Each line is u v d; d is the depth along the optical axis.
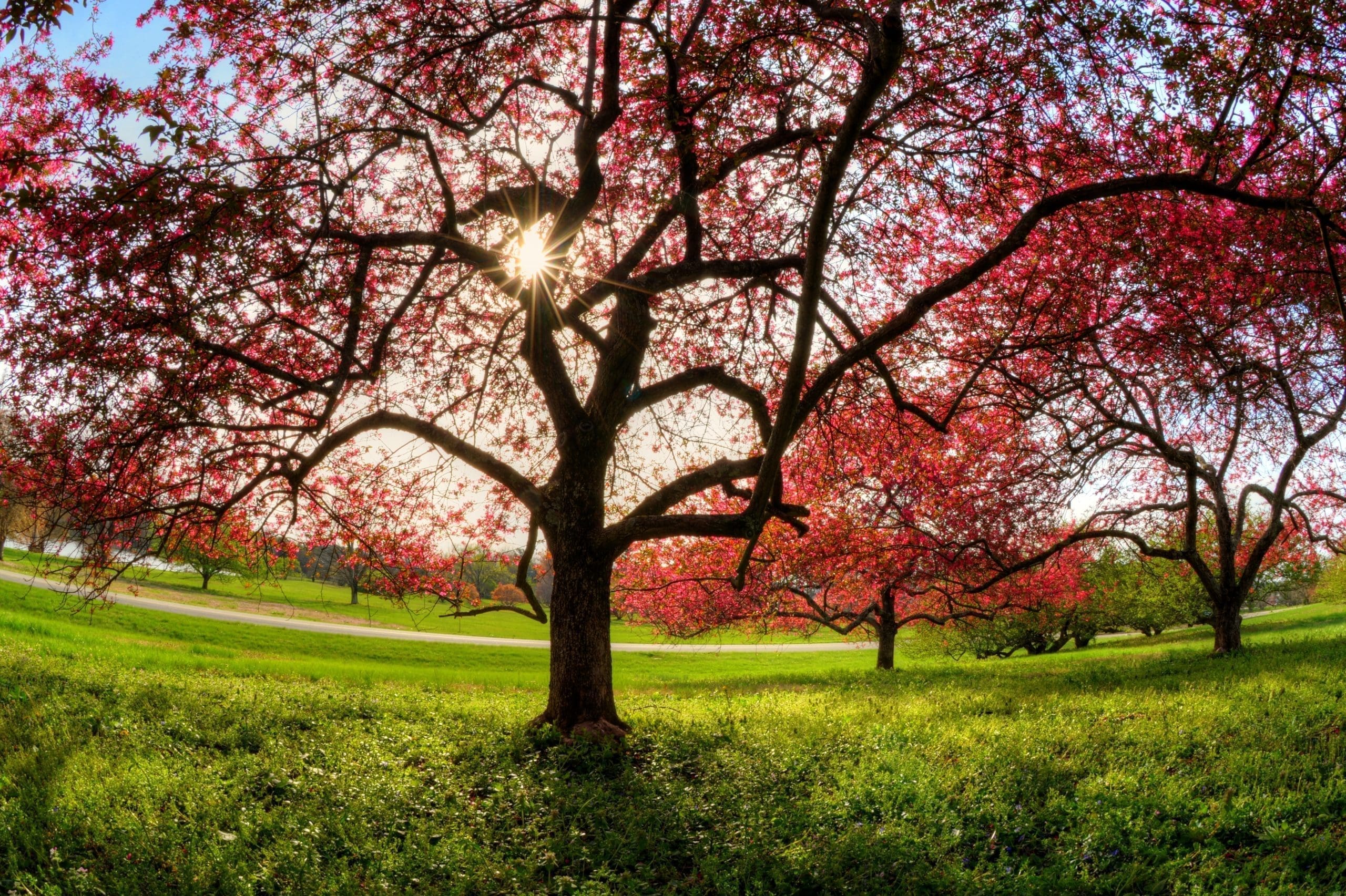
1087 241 12.68
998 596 28.41
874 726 10.73
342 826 7.04
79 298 8.44
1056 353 14.24
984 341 14.84
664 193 11.37
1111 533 20.75
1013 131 11.22
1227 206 12.91
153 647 25.28
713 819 7.59
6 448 9.67
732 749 10.03
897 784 7.96
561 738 10.37
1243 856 6.01
